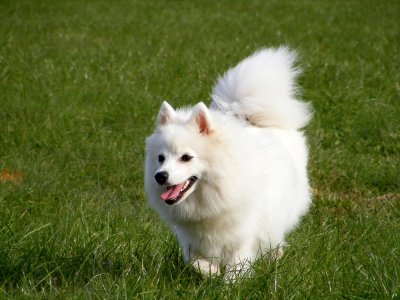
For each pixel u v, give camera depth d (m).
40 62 14.51
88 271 5.70
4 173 8.82
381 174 9.00
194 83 12.80
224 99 6.84
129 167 9.24
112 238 6.45
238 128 5.87
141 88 12.54
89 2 25.88
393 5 24.80
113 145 9.90
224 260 5.92
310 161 9.41
